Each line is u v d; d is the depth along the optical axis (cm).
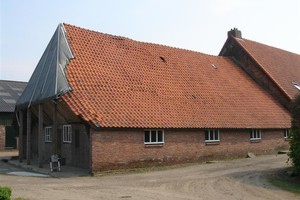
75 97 2039
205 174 2000
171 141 2297
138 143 2127
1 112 3934
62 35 2362
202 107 2595
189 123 2367
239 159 2670
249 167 2262
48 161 2594
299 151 1861
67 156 2372
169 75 2719
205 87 2850
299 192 1630
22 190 1461
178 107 2448
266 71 3475
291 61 4166
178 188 1602
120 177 1886
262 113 2991
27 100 2450
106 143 1984
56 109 2125
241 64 3675
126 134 2073
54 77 2119
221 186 1677
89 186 1602
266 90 3438
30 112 2538
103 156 1969
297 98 1906
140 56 2716
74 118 2186
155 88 2494
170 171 2108
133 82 2414
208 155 2506
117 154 2025
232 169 2183
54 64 2198
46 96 2139
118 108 2128
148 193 1466
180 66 2917
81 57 2328
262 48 3953
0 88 4375
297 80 3803
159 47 2986
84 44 2448
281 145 3097
